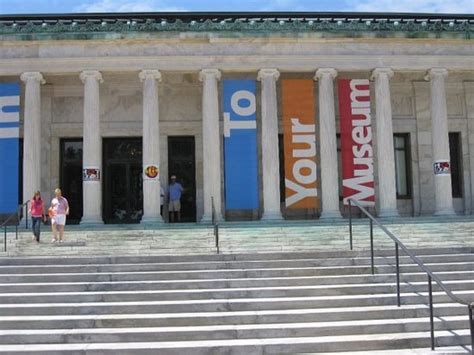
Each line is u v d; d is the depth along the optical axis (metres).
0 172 30.44
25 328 13.69
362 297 14.99
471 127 35.47
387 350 12.59
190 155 34.97
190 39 30.58
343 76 33.44
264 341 12.84
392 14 35.22
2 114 30.75
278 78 32.25
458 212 35.34
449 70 32.09
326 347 12.59
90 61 30.52
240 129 31.27
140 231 25.58
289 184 31.36
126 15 34.38
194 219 34.41
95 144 30.33
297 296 15.36
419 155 35.25
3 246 23.12
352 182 31.52
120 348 12.45
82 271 17.42
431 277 12.88
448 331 13.41
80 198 34.38
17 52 30.52
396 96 35.44
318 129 33.56
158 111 32.19
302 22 31.00
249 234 24.92
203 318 13.82
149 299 15.21
